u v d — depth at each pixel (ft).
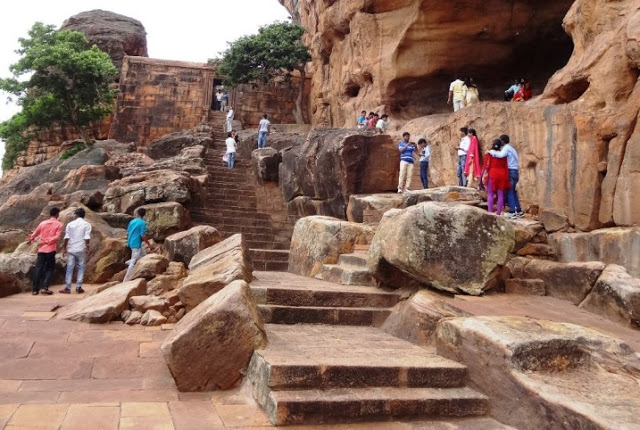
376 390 12.44
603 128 23.89
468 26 51.90
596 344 12.88
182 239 30.40
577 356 12.78
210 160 61.36
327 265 24.91
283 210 48.57
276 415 11.08
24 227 41.06
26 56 69.31
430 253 18.21
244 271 21.09
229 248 24.21
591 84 25.77
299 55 81.97
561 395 10.84
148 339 18.19
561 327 13.75
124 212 40.37
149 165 55.16
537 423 11.02
